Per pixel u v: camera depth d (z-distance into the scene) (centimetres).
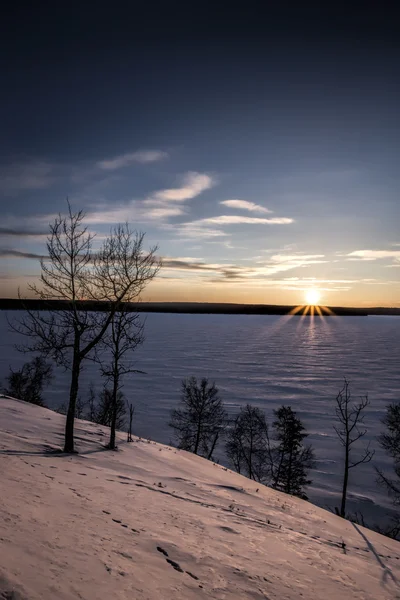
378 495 4622
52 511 689
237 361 17712
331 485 4956
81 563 494
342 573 777
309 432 7419
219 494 1343
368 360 18575
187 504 1080
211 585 558
